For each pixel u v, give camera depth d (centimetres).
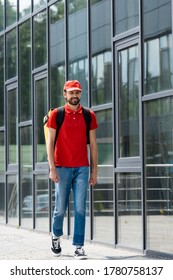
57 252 1142
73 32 1455
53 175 1107
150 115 1169
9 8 1803
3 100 1841
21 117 1716
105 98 1316
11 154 1783
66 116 1109
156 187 1151
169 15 1112
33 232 1619
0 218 1858
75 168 1113
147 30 1177
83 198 1115
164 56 1128
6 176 1811
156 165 1152
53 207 1531
